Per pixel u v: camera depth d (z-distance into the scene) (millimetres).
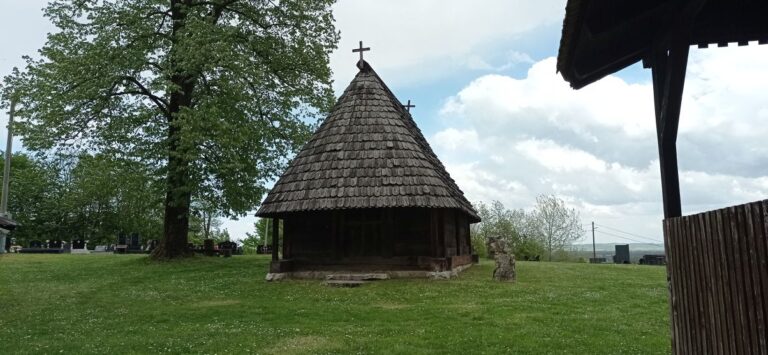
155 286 17953
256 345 9586
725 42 7156
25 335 10750
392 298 14648
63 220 60219
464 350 9023
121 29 23656
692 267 5312
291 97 25781
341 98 21625
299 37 25766
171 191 23891
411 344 9461
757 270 3896
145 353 9156
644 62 7281
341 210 18844
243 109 24562
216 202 24078
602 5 5945
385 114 20516
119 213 56844
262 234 63750
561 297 14555
